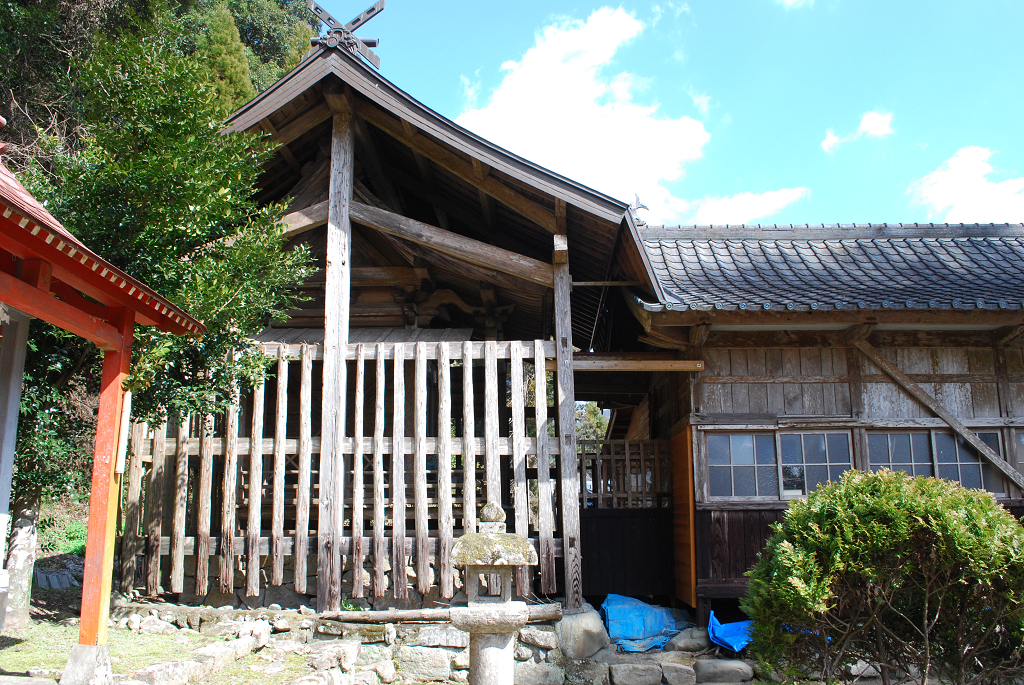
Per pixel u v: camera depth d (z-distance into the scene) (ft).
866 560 15.35
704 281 27.25
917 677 16.65
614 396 38.83
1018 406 26.17
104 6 41.09
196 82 21.43
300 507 25.20
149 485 26.14
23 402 18.90
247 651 21.62
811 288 25.96
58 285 16.53
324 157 30.09
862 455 25.61
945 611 16.07
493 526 14.84
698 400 26.12
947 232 32.53
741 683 21.77
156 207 20.29
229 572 24.90
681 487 27.35
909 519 15.28
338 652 22.03
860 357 26.50
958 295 24.56
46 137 29.76
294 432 31.12
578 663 22.71
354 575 24.58
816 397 26.16
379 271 31.65
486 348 26.30
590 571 28.50
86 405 26.08
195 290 19.98
